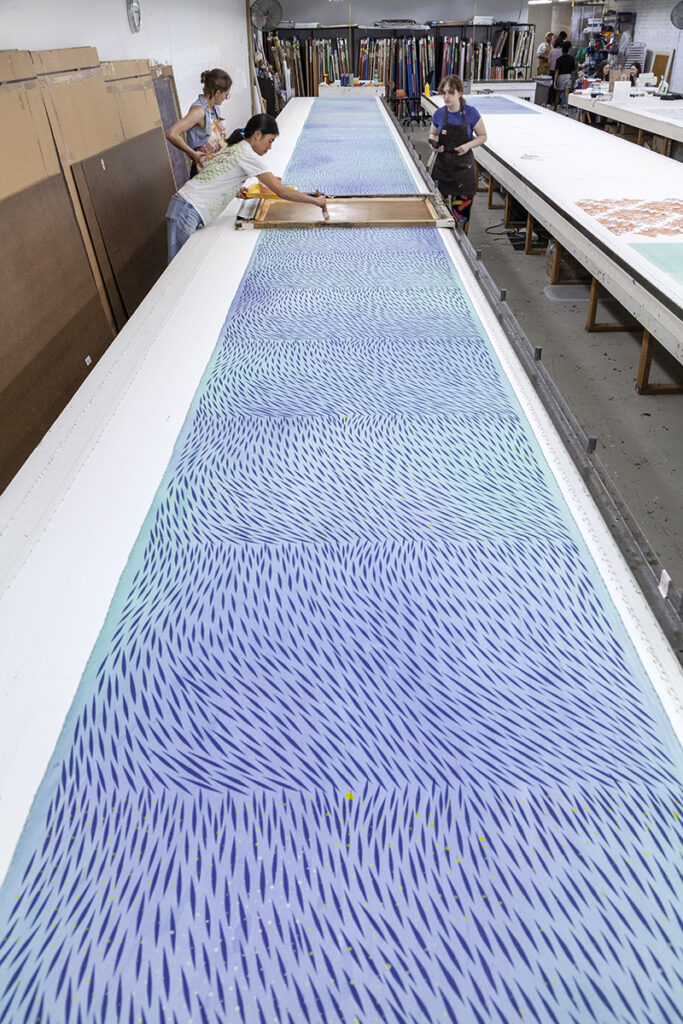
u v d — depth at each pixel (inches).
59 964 36.5
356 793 44.1
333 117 321.4
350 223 154.4
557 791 44.0
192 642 54.5
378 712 48.9
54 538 65.7
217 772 45.5
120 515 68.5
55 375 139.8
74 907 38.9
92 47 176.2
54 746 47.4
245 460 76.4
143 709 49.5
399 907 38.5
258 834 42.0
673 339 116.7
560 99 537.0
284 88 497.7
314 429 81.7
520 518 66.8
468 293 118.6
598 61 530.3
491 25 490.0
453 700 49.6
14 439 122.0
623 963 36.1
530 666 52.1
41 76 146.7
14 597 59.0
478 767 45.4
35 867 40.8
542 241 274.1
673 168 215.9
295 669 52.1
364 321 109.2
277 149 243.9
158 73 235.0
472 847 41.2
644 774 44.9
